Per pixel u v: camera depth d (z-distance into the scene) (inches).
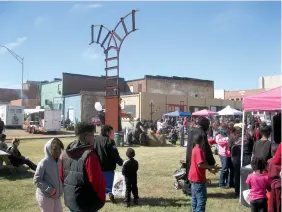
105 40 879.1
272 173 215.9
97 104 981.8
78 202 154.4
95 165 154.9
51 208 193.0
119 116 865.5
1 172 462.6
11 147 459.8
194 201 239.5
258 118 1164.5
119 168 487.5
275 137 246.1
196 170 237.3
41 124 1412.4
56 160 196.1
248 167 300.0
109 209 286.4
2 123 555.5
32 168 469.7
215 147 663.8
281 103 283.6
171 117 1644.9
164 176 444.1
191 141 318.7
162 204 304.8
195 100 1946.4
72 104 2033.7
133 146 903.7
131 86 2359.7
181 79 2367.1
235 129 346.9
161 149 829.8
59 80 2193.7
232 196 335.3
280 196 199.6
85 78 2269.9
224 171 370.6
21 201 318.0
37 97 3169.3
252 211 222.2
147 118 1724.9
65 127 1824.6
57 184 193.5
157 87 2266.2
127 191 296.2
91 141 163.8
